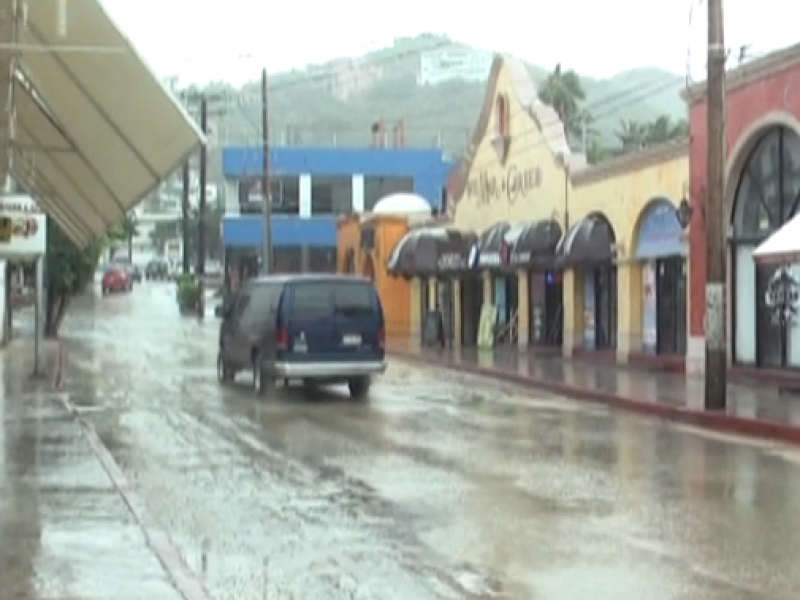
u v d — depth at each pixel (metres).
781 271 31.02
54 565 11.22
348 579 11.15
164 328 68.62
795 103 29.34
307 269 91.69
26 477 16.48
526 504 14.91
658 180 36.78
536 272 47.81
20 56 15.41
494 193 52.16
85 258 57.41
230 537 13.01
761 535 13.04
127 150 18.67
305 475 17.30
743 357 32.59
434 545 12.57
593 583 10.93
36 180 22.81
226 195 93.44
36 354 34.88
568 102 81.94
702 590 10.66
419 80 94.94
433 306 60.22
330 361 29.50
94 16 14.55
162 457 19.12
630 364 38.50
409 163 92.69
